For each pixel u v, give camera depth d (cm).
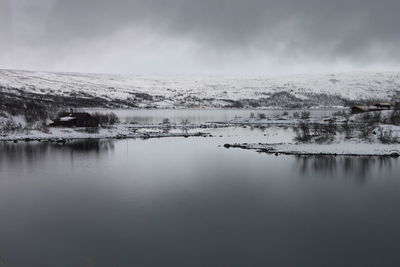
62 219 2280
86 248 1881
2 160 4203
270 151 4609
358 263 1716
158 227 2144
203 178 3278
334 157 4184
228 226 2159
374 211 2398
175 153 4688
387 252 1820
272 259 1758
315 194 2777
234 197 2709
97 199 2670
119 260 1753
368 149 4497
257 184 3070
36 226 2170
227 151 4778
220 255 1800
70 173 3512
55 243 1944
